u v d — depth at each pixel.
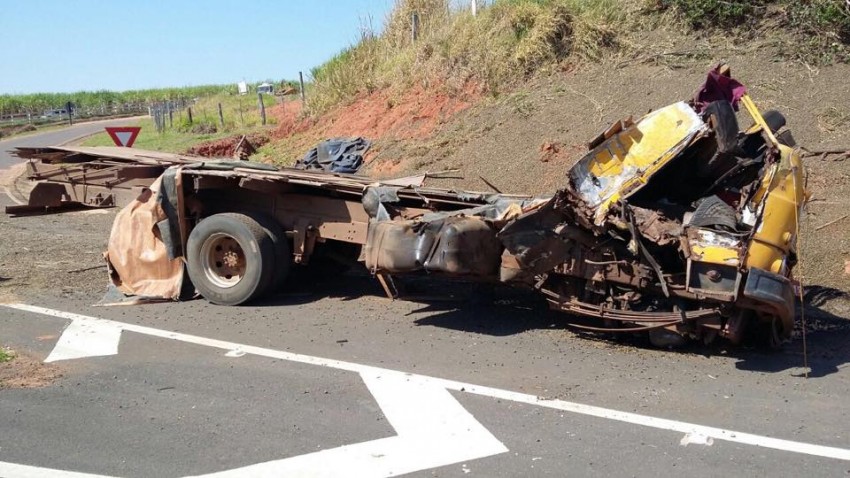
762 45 12.39
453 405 5.46
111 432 5.03
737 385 5.94
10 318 7.92
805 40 12.12
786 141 6.82
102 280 9.90
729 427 5.09
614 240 6.80
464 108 14.49
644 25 13.75
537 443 4.82
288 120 19.52
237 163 9.65
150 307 8.52
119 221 9.20
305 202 8.68
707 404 5.52
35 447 4.80
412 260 7.36
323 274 9.84
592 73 13.42
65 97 80.19
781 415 5.31
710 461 4.57
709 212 6.39
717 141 6.37
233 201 9.09
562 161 11.73
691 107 6.52
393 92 16.41
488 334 7.34
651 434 4.97
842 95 11.03
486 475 4.39
